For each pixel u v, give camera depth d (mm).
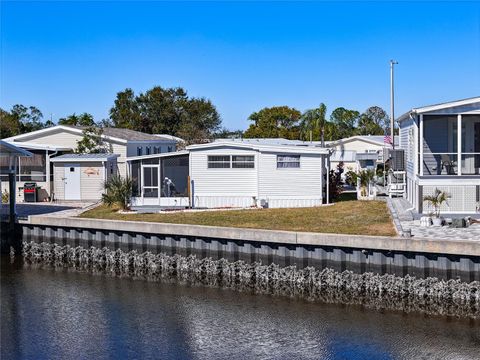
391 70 47594
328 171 36906
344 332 19719
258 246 25703
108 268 29438
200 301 23438
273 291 24594
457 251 21453
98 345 19109
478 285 21578
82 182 40188
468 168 30250
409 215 28203
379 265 23062
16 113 82688
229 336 19656
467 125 30172
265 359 17797
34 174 41125
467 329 19703
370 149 60750
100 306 23109
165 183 35344
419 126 28906
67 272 28766
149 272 28406
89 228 30016
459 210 28203
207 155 34875
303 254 24594
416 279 22516
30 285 26375
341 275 23844
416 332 19547
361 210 31375
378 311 21641
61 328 20734
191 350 18562
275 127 93625
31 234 32250
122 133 50156
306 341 19062
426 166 30312
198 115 89125
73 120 80062
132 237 29109
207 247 27000
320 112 67812
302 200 34250
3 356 18375
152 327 20672
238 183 34750
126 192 35094
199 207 35000
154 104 88562
